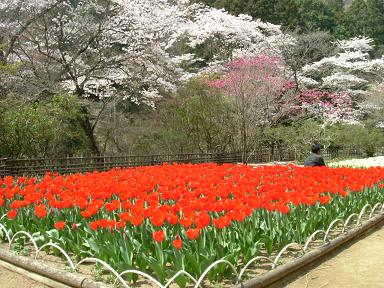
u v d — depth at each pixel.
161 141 20.45
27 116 13.20
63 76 19.44
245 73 20.88
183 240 4.57
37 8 17.08
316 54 34.28
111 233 4.68
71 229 5.32
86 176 8.41
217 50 28.73
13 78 16.30
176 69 21.08
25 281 4.88
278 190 6.14
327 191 6.65
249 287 4.07
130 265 4.37
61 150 17.56
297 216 5.82
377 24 47.91
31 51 18.55
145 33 19.70
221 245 4.38
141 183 7.07
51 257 5.34
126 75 20.62
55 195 6.91
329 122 27.94
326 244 5.58
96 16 20.19
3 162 11.79
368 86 34.94
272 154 23.28
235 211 4.77
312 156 11.62
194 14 25.70
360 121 31.64
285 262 4.96
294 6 40.44
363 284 4.54
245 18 27.92
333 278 4.75
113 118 21.81
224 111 20.62
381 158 20.75
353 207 7.01
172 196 5.88
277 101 23.75
